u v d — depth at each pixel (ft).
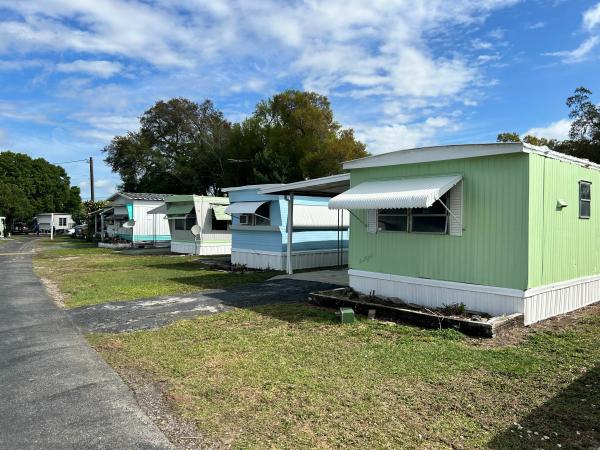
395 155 27.02
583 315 24.72
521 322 21.68
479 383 15.07
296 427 12.12
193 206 69.62
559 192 24.48
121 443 11.25
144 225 92.17
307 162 103.09
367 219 28.91
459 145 23.85
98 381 15.61
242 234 53.01
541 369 16.22
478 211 23.40
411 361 17.28
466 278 23.89
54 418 12.69
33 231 206.28
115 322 24.54
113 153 161.68
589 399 13.71
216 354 18.53
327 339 20.53
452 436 11.59
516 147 21.59
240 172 125.08
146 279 41.83
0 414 12.98
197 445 11.17
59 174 216.13
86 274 46.16
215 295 32.78
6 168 192.24
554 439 11.39
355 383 15.17
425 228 25.73
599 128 77.77
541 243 22.79
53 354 18.74
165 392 14.57
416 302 26.13
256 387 14.92
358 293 29.40
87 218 133.39
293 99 116.98
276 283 38.70
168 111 154.51
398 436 11.61
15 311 27.58
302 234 49.37
